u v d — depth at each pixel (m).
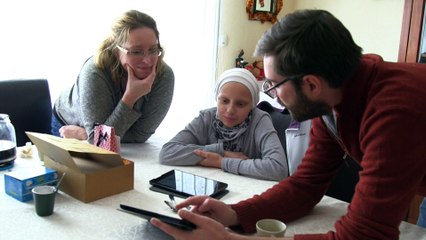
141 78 1.76
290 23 0.87
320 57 0.83
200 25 3.15
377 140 0.78
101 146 1.56
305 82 0.87
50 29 2.34
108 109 1.81
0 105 1.97
